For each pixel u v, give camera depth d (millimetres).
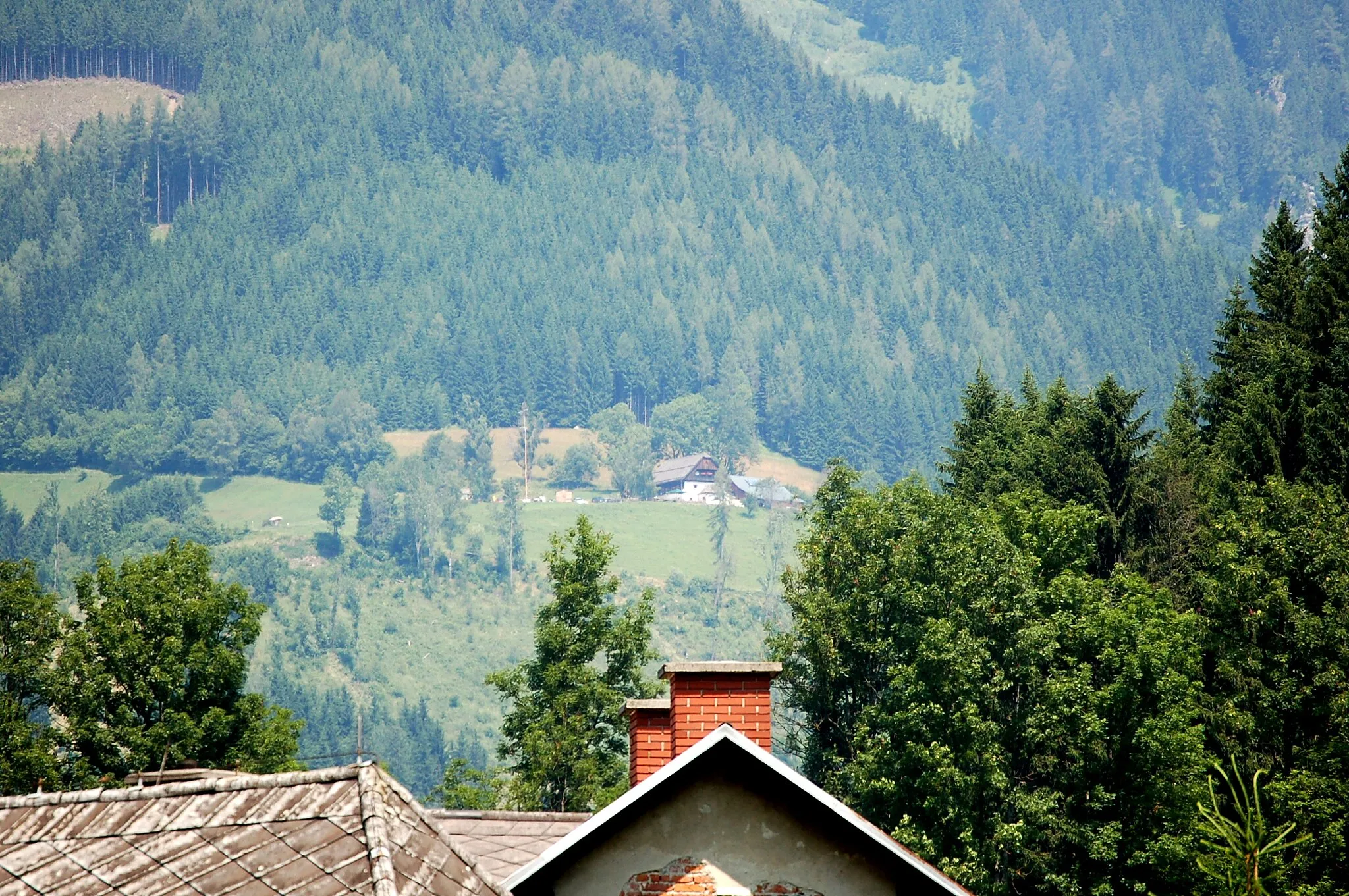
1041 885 172500
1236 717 164625
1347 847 151625
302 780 51562
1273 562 175000
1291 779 155125
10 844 50375
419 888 48906
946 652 179750
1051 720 171500
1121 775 170375
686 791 66750
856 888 65688
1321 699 165000
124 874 49250
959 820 173375
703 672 73938
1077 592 189250
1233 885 74500
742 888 65812
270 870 48781
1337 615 167625
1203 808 76812
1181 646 173375
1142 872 168375
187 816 50844
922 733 180500
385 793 51500
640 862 66125
